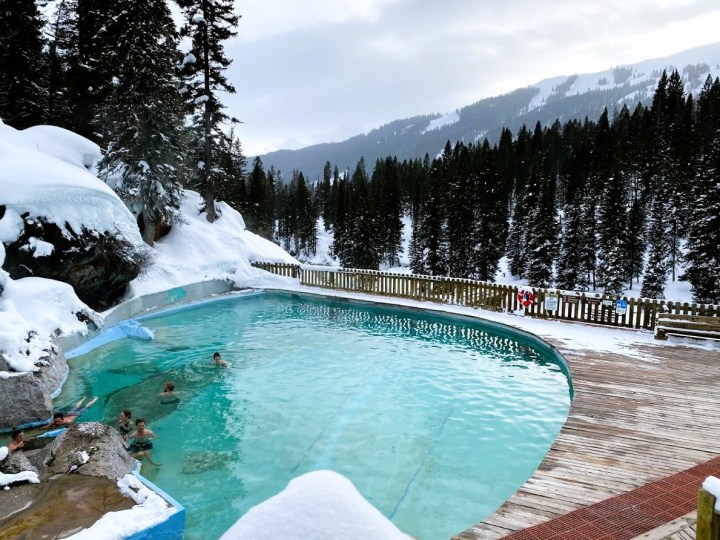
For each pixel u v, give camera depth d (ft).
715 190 103.09
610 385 37.68
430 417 37.09
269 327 66.80
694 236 108.88
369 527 4.75
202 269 90.79
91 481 23.89
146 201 84.53
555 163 292.61
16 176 58.13
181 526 21.31
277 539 4.65
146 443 32.50
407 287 80.23
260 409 38.96
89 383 44.42
